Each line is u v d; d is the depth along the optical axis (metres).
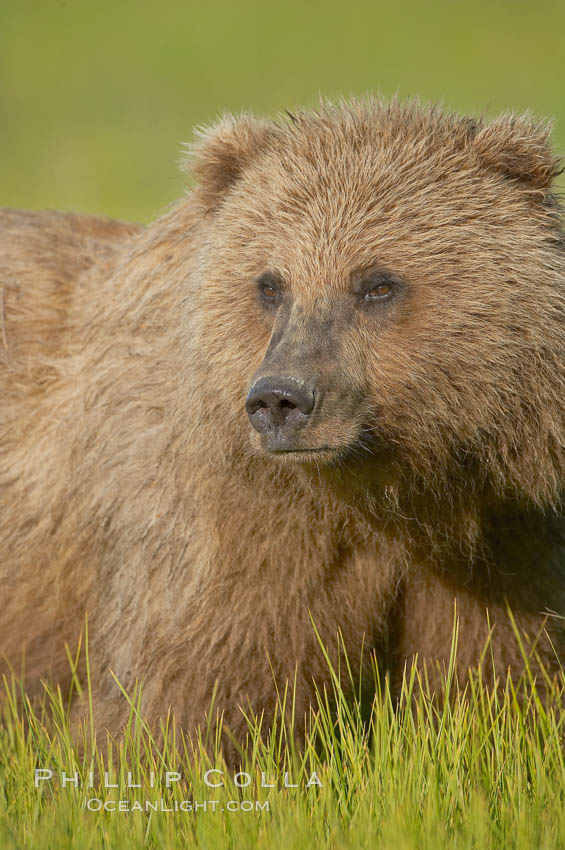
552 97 52.47
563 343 9.99
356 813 9.29
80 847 8.90
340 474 9.98
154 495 10.97
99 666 11.56
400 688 11.52
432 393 10.00
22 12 75.62
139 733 10.55
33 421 12.34
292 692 10.79
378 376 10.00
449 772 9.77
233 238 10.51
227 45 68.75
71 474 11.77
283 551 10.46
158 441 11.00
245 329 10.28
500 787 9.80
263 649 10.64
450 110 10.84
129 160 45.66
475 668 11.08
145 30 73.38
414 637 11.38
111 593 11.42
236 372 10.23
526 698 10.81
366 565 10.75
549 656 11.06
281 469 10.11
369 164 10.29
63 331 12.50
